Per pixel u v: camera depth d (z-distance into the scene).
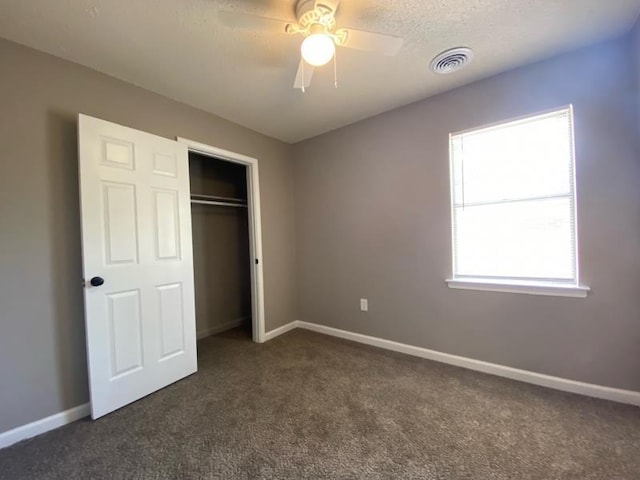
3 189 1.63
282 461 1.44
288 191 3.53
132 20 1.54
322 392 2.07
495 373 2.27
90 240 1.81
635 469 1.34
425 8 1.53
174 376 2.25
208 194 3.54
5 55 1.64
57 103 1.82
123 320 1.96
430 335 2.59
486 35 1.75
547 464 1.38
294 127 3.06
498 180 2.27
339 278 3.20
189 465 1.43
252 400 1.99
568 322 1.99
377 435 1.61
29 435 1.66
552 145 2.06
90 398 1.81
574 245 1.98
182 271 2.35
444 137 2.45
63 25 1.56
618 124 1.81
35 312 1.72
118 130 1.97
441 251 2.51
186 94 2.34
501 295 2.24
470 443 1.53
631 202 1.79
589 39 1.81
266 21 1.43
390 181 2.78
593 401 1.87
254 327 3.16
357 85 2.29
